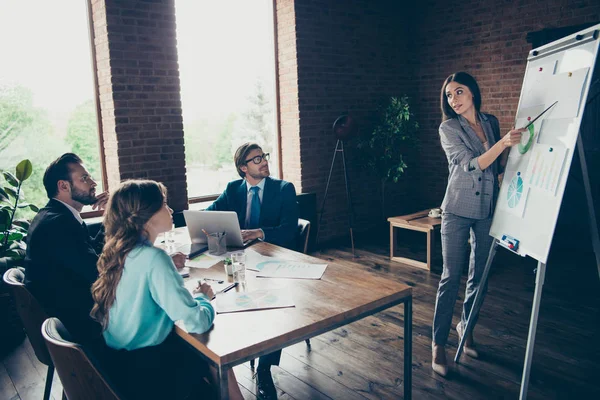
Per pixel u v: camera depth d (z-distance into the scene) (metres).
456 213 2.48
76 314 2.04
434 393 2.36
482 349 2.79
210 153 4.84
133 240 1.53
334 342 2.96
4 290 3.19
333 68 5.30
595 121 4.58
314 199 5.11
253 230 2.62
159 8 4.07
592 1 4.52
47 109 3.93
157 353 1.57
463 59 5.54
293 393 2.41
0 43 3.71
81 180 2.20
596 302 3.46
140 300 1.51
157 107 4.13
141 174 4.09
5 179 3.50
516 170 2.28
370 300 1.69
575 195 4.73
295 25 4.93
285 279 1.94
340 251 5.08
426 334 3.03
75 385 1.34
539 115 2.13
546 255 1.88
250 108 5.09
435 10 5.73
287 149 5.29
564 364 2.60
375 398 2.34
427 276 4.16
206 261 2.26
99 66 4.00
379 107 5.71
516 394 2.33
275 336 1.44
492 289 3.77
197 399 1.61
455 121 2.51
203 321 1.47
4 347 3.12
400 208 6.20
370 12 5.57
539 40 4.88
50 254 2.02
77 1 3.98
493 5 5.21
